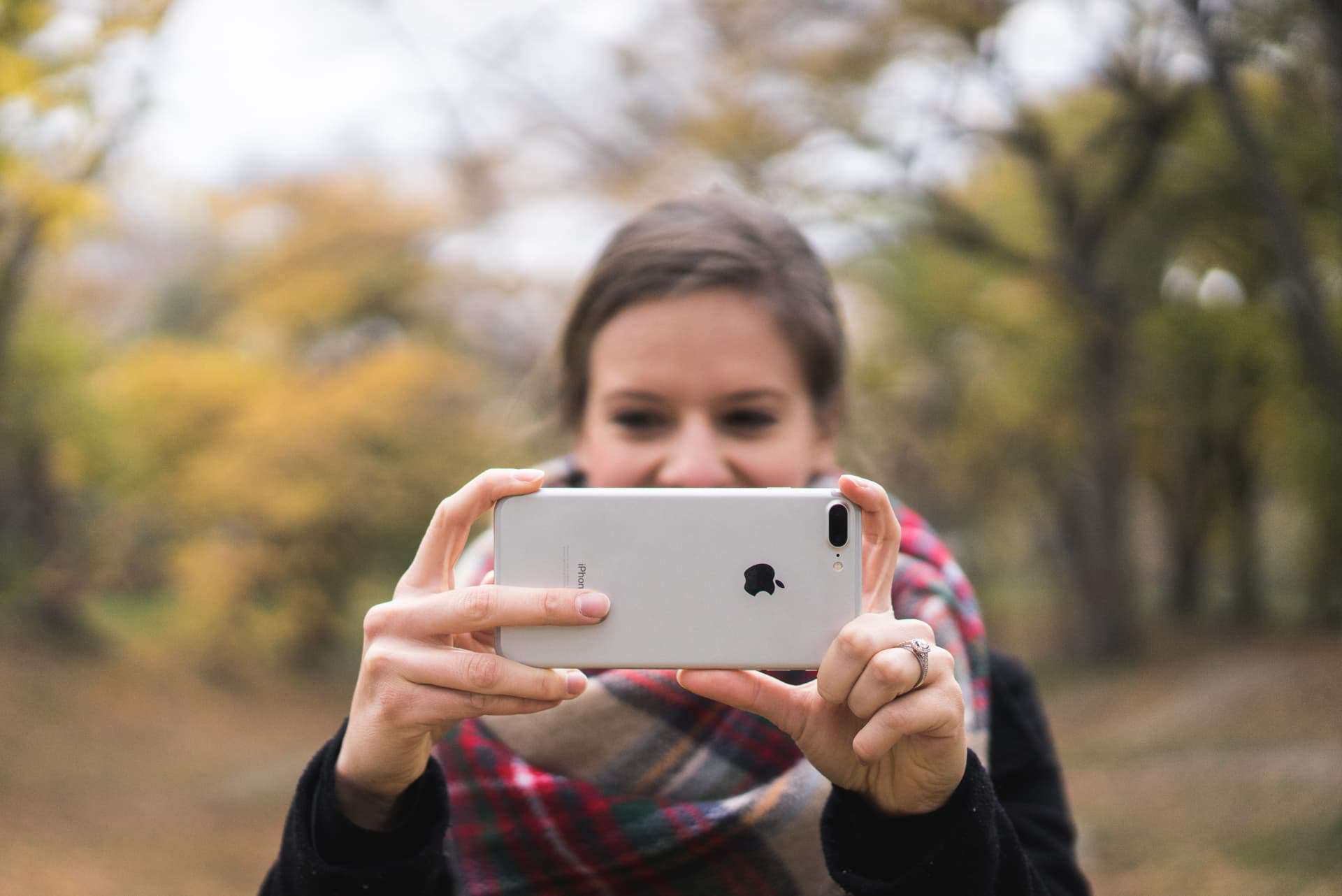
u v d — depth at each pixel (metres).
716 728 1.59
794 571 1.35
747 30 15.84
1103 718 15.55
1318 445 18.89
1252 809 8.64
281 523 19.89
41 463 16.05
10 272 9.18
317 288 23.39
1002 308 21.16
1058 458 24.41
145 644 18.72
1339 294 12.66
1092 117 16.19
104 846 8.70
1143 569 36.78
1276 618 24.59
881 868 1.26
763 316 1.64
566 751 1.60
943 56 14.89
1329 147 10.14
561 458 2.09
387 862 1.24
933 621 1.61
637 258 1.67
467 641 1.37
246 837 9.80
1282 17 7.78
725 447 1.63
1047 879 1.58
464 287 23.91
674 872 1.54
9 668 14.23
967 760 1.27
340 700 19.31
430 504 21.50
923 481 25.55
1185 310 20.72
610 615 1.36
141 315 27.89
